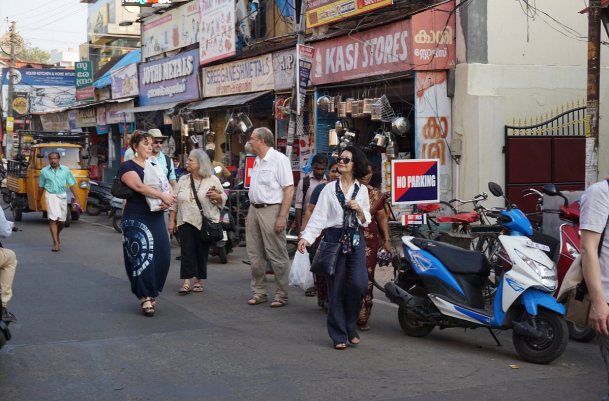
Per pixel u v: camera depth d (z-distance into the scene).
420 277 6.70
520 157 13.14
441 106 13.30
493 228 8.19
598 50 9.95
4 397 4.96
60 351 6.14
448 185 13.41
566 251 6.64
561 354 5.86
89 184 18.77
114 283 9.56
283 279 8.20
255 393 5.08
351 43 14.72
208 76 21.38
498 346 6.53
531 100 13.63
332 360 5.96
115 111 29.09
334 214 6.22
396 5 13.77
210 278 10.16
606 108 14.52
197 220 8.69
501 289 6.05
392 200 8.33
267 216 8.11
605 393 5.14
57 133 19.39
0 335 5.33
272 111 19.27
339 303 6.31
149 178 7.50
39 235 15.47
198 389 5.16
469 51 13.04
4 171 21.69
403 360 6.00
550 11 13.80
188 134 21.64
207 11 20.78
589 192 4.11
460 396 5.04
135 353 6.11
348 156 6.19
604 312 3.97
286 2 17.67
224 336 6.74
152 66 25.12
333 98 15.37
